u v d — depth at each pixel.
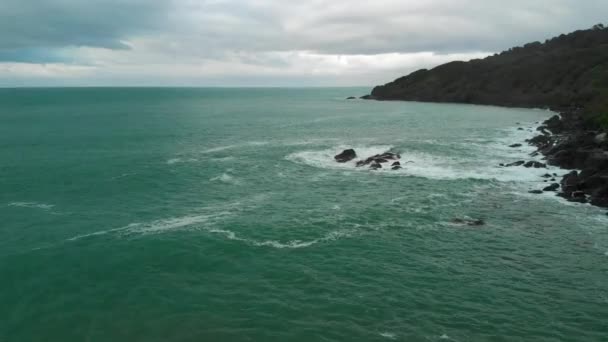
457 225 28.28
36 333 17.47
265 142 62.34
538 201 32.94
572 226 28.06
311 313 18.48
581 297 19.69
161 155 51.53
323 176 41.16
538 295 19.84
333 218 29.36
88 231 27.31
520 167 43.34
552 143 52.00
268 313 18.52
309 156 51.00
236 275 21.77
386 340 16.66
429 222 28.78
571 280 21.25
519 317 18.09
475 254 24.14
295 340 16.75
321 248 24.77
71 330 17.62
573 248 24.91
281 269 22.33
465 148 55.16
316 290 20.31
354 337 16.88
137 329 17.62
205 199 33.88
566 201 32.81
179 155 51.66
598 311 18.53
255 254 24.00
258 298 19.67
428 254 24.12
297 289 20.42
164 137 66.38
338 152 53.34
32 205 32.44
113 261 23.27
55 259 23.56
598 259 23.53
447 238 26.28
